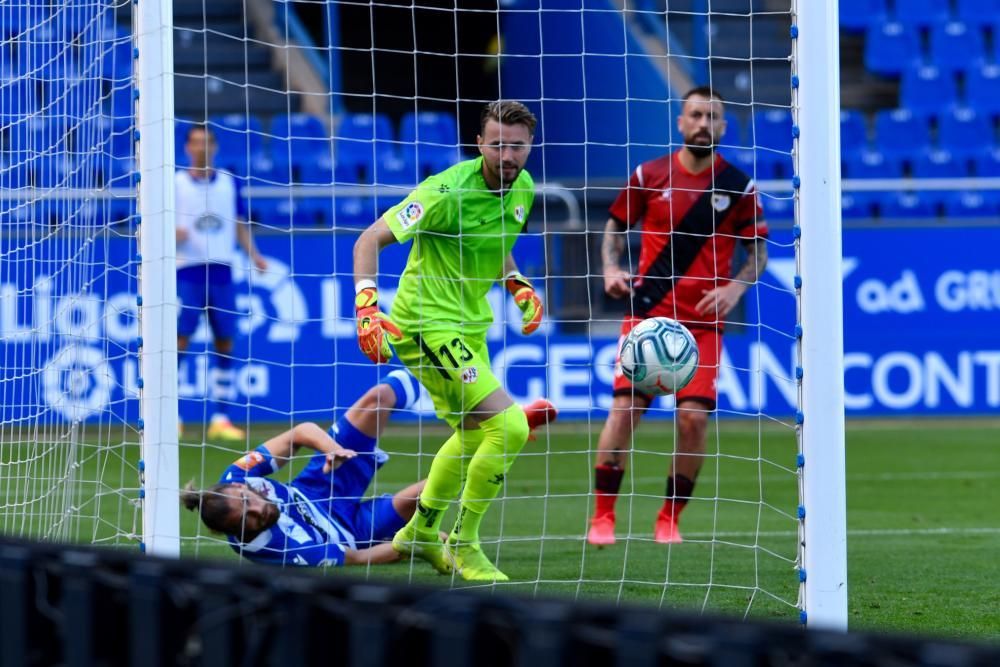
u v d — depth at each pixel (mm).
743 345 40625
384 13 57500
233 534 16812
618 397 21391
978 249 41500
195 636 8430
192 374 36375
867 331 41594
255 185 47281
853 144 52344
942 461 33125
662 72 57938
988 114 53125
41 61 18094
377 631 7547
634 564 19312
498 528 23250
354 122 50312
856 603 16391
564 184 41844
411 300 18078
